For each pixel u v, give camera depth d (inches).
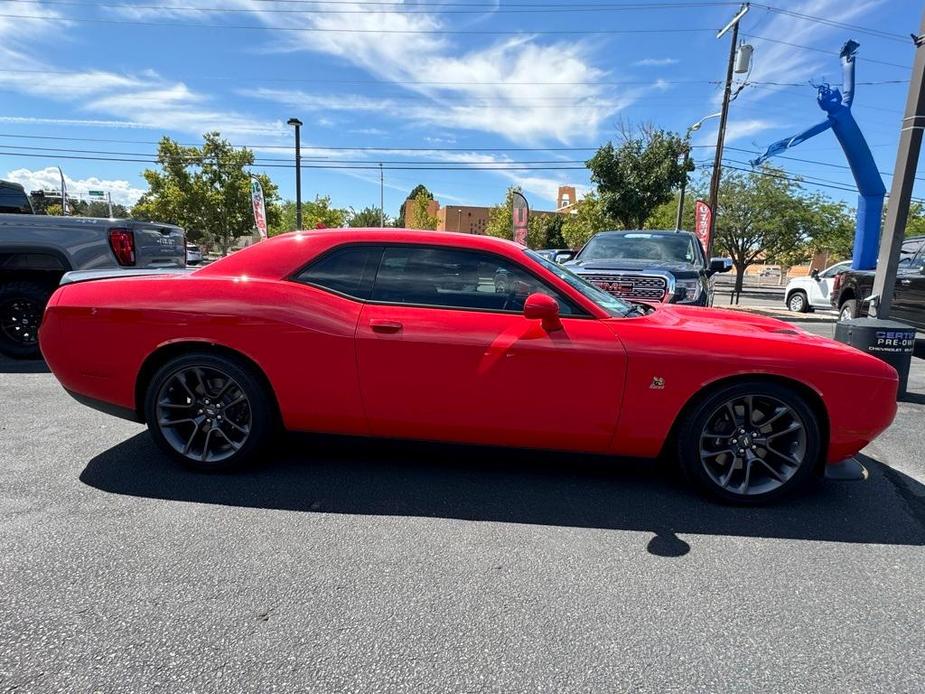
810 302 658.8
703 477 128.3
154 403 136.6
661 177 698.2
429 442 135.2
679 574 102.1
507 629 86.0
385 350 126.9
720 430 129.3
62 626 83.8
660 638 84.9
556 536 114.3
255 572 99.0
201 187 1149.7
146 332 133.2
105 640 81.2
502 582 98.0
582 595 95.0
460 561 104.3
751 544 113.3
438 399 128.3
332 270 134.6
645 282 267.1
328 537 111.3
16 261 237.1
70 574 96.8
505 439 130.7
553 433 128.3
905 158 232.2
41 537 108.5
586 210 1233.4
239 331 130.1
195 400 137.6
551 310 120.4
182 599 90.9
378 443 137.8
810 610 92.8
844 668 79.7
